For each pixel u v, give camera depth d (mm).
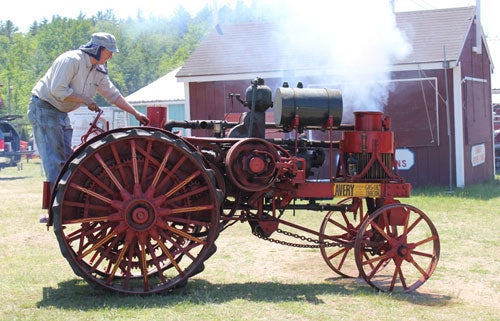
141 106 27141
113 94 6809
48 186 6449
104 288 6098
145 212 6039
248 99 6812
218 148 6578
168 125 6957
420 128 16594
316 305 5969
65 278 7113
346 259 8430
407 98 16594
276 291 6516
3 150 26203
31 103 6602
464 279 7281
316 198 6875
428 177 16688
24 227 10891
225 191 6652
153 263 6711
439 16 18109
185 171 6301
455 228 10508
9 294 6379
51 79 6430
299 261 8312
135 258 6953
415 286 6703
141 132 6027
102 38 6574
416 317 5695
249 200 6590
